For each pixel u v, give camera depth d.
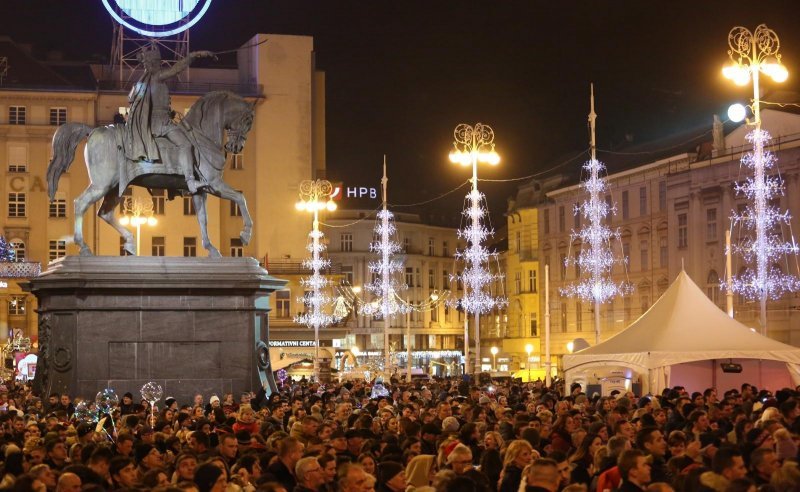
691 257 73.06
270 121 83.06
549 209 92.81
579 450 13.37
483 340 109.25
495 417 20.08
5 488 10.25
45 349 26.11
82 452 13.34
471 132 51.06
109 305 25.78
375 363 66.38
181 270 26.05
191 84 81.62
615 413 16.69
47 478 11.05
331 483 11.20
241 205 26.89
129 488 10.13
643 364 26.55
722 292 70.06
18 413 21.66
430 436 15.47
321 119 88.56
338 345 82.81
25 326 77.81
